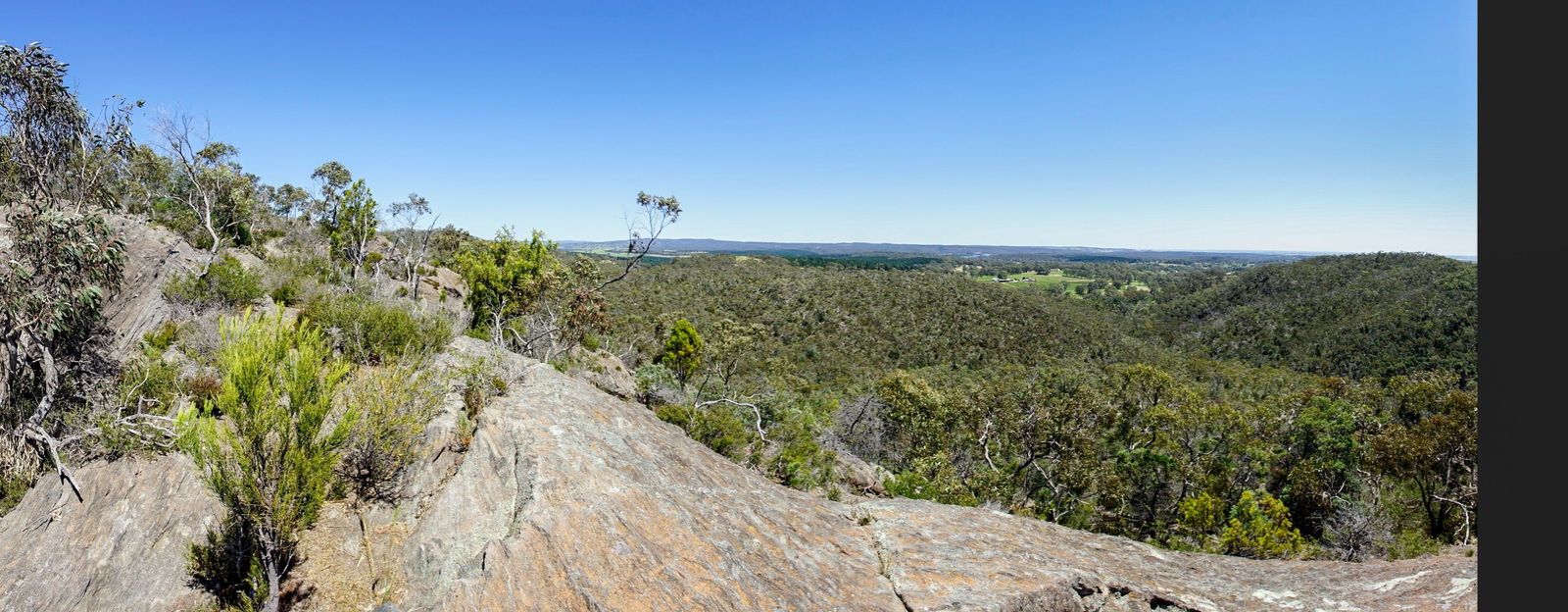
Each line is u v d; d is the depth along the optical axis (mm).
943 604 6688
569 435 8016
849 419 31578
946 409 30109
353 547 6992
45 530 7117
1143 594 7418
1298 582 8062
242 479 5641
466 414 8922
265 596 6004
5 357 10414
